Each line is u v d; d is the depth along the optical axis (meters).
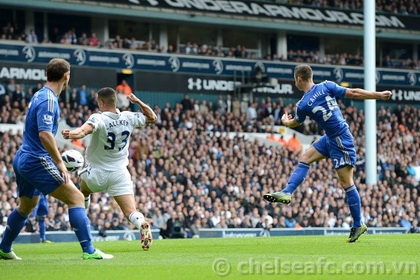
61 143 40.28
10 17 51.28
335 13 59.78
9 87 44.34
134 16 53.12
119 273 10.97
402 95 61.59
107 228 32.81
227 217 36.31
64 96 45.75
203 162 41.09
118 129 14.96
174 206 35.72
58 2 49.66
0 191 32.34
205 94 54.56
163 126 45.16
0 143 36.50
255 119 51.59
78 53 49.81
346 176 17.52
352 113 53.25
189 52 55.03
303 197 39.44
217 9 55.44
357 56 62.31
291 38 61.97
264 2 57.62
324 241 18.59
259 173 41.88
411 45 67.19
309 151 17.88
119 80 52.66
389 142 51.88
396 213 41.56
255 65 56.28
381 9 62.09
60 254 15.67
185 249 16.34
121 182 15.22
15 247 19.34
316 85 17.31
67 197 13.27
